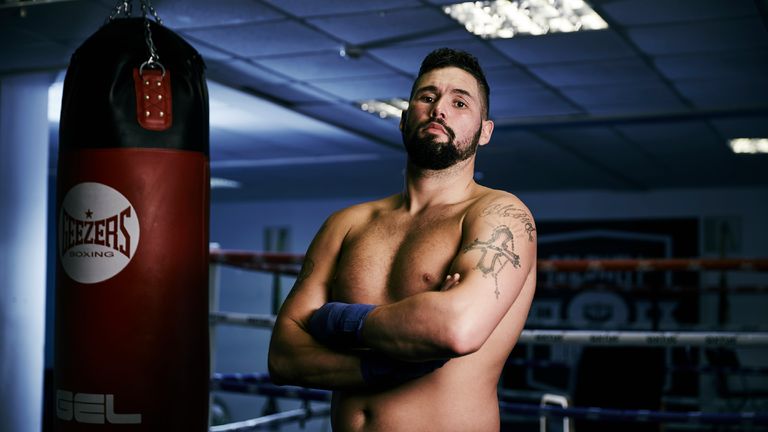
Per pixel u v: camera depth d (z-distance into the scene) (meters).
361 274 1.64
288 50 5.61
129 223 1.98
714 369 6.48
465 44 5.43
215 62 5.93
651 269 3.36
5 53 5.07
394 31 5.16
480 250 1.51
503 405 3.08
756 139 8.14
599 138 8.29
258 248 14.82
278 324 1.67
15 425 5.40
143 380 1.98
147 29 2.06
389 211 1.74
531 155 9.31
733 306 11.38
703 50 5.42
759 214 11.59
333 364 1.52
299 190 13.25
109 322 1.97
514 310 1.64
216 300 3.65
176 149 2.04
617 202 12.41
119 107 2.00
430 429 1.54
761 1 4.46
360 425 1.57
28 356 5.52
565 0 4.66
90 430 1.98
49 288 10.11
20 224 5.55
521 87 6.51
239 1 4.60
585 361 4.42
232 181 12.34
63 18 4.42
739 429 7.49
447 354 1.39
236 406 12.89
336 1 4.59
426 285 1.57
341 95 6.91
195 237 2.08
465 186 1.69
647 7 4.61
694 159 9.38
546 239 12.72
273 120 7.87
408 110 1.69
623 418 2.88
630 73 6.04
